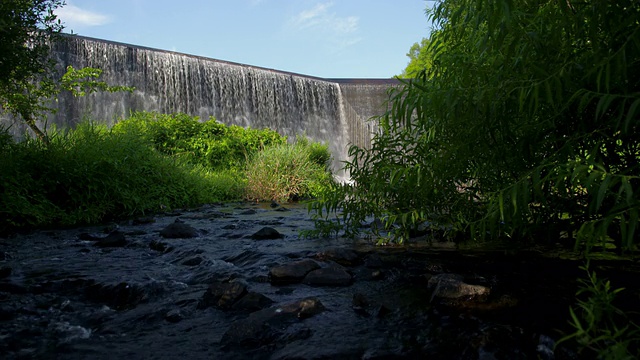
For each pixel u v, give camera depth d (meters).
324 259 2.96
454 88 2.00
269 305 2.06
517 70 1.88
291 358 1.49
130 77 15.91
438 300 2.02
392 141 3.05
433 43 3.01
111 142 6.91
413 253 3.09
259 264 2.98
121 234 4.00
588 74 1.59
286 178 9.66
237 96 18.45
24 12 5.34
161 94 16.55
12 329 1.79
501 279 2.33
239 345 1.62
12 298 2.22
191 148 11.37
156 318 1.94
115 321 1.90
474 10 1.98
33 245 3.85
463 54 2.31
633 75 1.78
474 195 2.89
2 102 6.91
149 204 6.68
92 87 10.20
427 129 2.80
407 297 2.14
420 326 1.75
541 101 1.99
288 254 3.25
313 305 1.95
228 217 6.20
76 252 3.51
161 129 11.38
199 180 8.66
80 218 5.45
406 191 3.09
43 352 1.58
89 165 6.04
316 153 13.02
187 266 2.98
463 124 2.33
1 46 5.00
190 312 2.01
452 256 2.94
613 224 2.42
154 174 7.41
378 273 2.54
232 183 9.95
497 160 2.36
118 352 1.58
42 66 5.93
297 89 20.52
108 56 15.45
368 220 5.11
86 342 1.67
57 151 6.00
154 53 16.53
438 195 3.03
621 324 1.61
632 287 2.07
